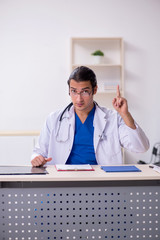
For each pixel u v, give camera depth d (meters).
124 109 1.97
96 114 2.22
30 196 1.66
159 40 4.89
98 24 4.86
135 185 1.67
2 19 4.77
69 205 1.67
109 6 4.84
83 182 1.65
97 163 2.21
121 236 1.69
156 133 4.92
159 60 4.90
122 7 4.85
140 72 4.90
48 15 4.82
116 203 1.68
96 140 2.18
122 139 2.21
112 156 2.20
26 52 4.81
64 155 2.21
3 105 4.81
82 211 1.67
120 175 1.67
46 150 2.32
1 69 4.79
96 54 4.73
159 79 4.91
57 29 4.83
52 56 4.84
